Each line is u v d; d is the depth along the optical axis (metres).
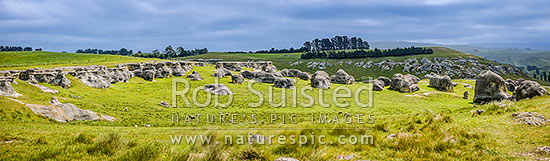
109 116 36.91
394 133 15.01
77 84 64.38
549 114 18.55
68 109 33.28
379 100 68.12
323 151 11.69
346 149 12.15
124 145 12.48
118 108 44.09
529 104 24.91
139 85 80.19
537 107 21.91
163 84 84.75
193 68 123.75
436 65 187.88
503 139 13.74
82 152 11.62
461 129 15.01
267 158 10.66
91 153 11.53
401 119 18.81
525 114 18.17
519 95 43.25
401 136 13.38
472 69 183.75
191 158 10.17
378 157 11.13
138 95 62.41
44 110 31.23
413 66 191.25
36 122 27.75
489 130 15.91
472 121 18.73
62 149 11.98
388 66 196.12
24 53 148.38
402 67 193.25
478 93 59.66
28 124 25.44
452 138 13.49
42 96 45.56
